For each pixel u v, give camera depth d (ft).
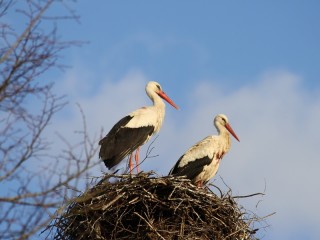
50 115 25.02
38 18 25.58
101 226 49.62
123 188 49.55
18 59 24.81
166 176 50.98
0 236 21.80
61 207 26.13
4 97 24.14
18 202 23.13
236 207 52.75
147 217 49.37
